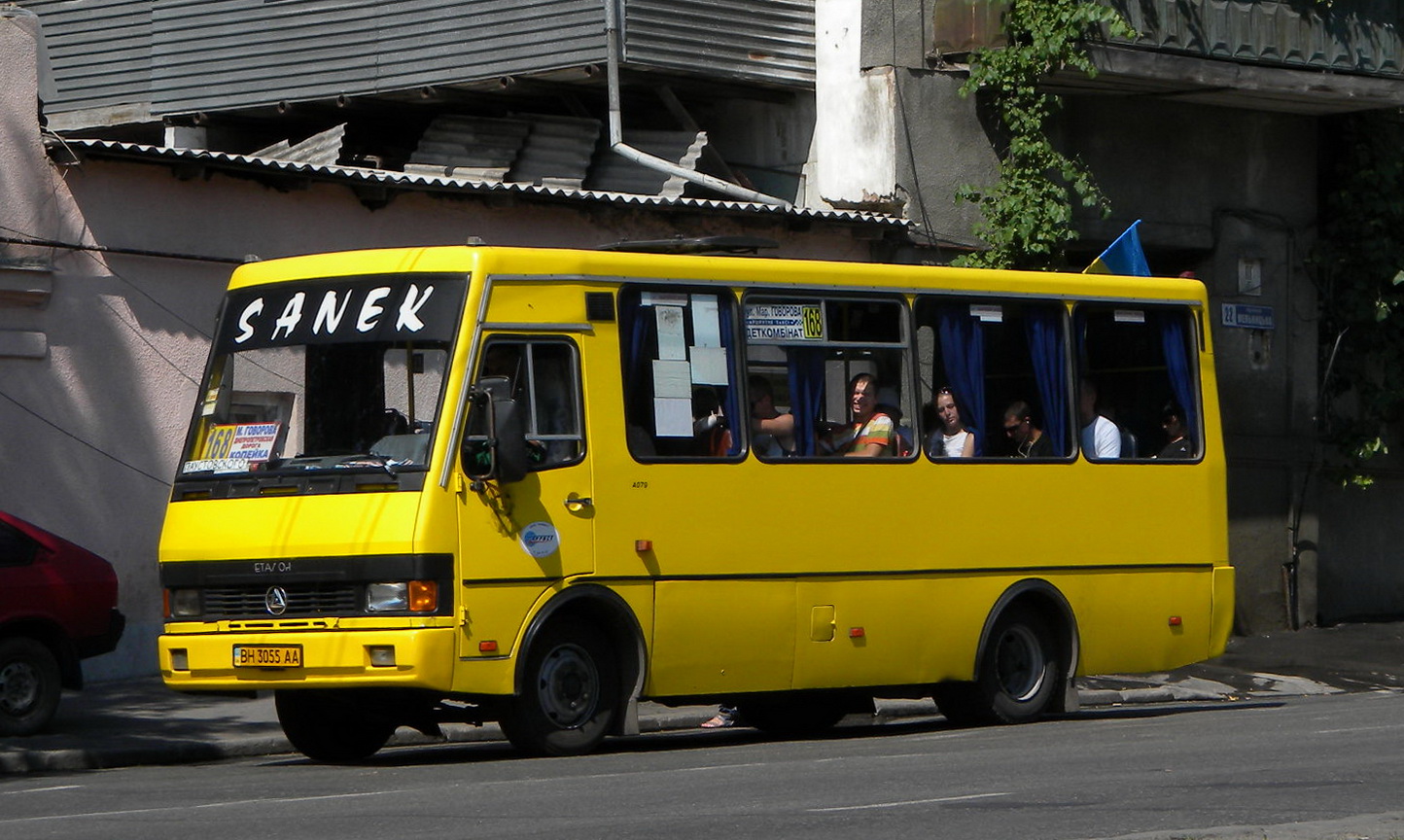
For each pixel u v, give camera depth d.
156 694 20.03
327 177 21.64
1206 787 11.98
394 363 14.68
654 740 17.92
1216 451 19.36
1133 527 18.58
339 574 14.27
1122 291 18.81
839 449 16.62
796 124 27.47
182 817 11.19
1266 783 12.17
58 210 20.27
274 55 28.28
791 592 16.12
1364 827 9.82
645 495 15.30
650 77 26.59
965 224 26.66
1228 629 19.30
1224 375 28.94
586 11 26.00
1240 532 28.94
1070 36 25.44
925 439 17.17
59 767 15.75
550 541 14.74
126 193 20.70
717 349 15.94
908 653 16.89
